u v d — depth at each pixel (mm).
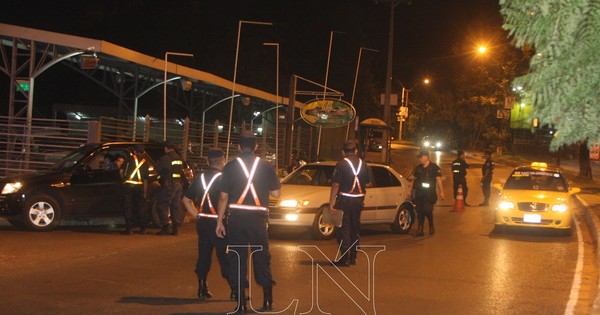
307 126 39375
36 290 9305
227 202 8062
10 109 21734
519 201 16406
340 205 11656
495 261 12594
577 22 3590
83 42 21312
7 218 16062
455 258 12844
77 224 16641
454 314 8539
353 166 11625
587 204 21938
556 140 3900
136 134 24062
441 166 45312
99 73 42656
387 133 32000
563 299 9570
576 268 12094
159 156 16453
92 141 19812
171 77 27938
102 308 8391
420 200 15922
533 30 3752
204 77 28750
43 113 42188
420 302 9148
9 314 8008
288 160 26547
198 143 26719
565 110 3828
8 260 11492
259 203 7918
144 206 14984
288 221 14602
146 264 11367
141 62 23938
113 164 15836
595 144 3859
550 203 16219
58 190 15102
